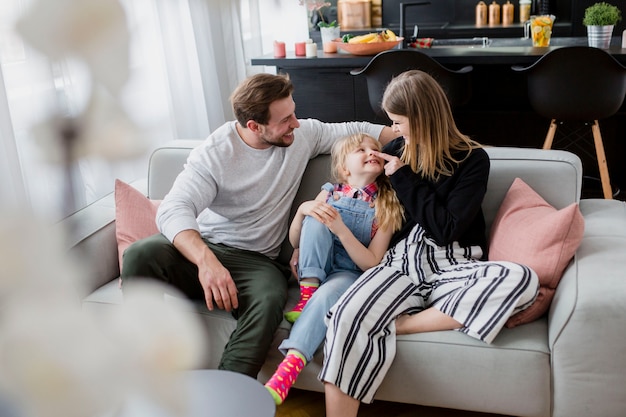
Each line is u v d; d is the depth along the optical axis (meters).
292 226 2.12
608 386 1.66
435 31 5.19
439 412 2.06
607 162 3.77
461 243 2.01
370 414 2.06
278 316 1.91
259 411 1.31
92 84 0.13
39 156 0.14
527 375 1.72
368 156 2.10
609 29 3.51
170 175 2.38
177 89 3.45
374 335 1.79
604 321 1.62
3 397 0.13
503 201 2.06
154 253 1.93
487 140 3.88
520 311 1.79
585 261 1.79
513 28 4.98
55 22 0.13
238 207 2.15
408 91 1.99
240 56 3.94
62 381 0.13
